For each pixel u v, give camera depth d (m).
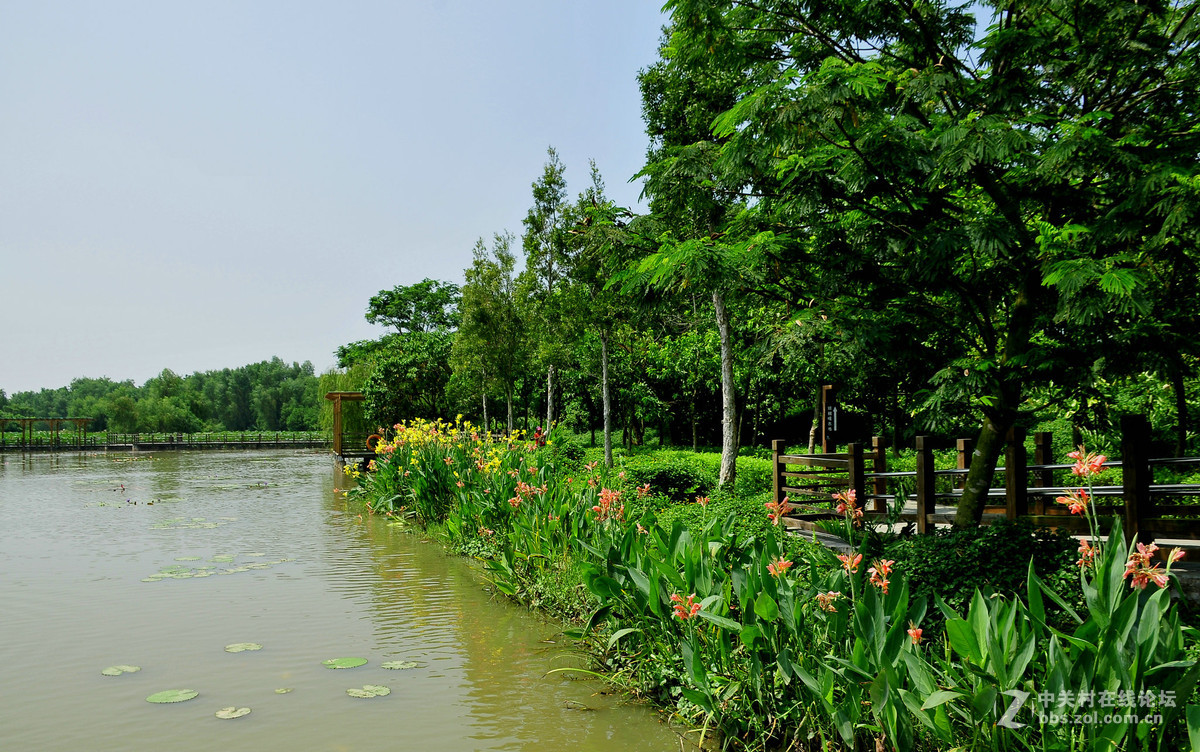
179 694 4.83
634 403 25.19
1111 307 4.33
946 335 5.67
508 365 20.81
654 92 11.96
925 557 4.71
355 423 32.50
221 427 93.44
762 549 4.57
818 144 4.87
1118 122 4.82
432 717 4.46
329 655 5.68
